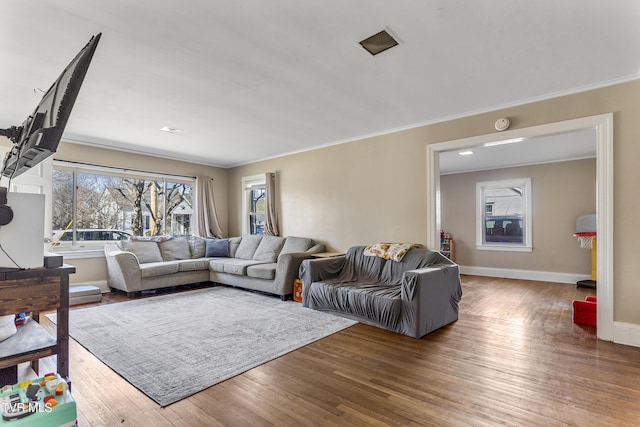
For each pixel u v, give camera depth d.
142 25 2.02
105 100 3.25
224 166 6.88
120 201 5.45
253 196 6.57
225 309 4.03
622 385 2.15
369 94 3.18
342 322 3.51
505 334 3.17
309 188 5.38
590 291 5.20
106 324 3.46
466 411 1.87
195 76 2.74
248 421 1.79
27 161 1.63
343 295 3.63
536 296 4.87
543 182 6.29
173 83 2.87
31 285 1.46
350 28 2.09
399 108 3.58
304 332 3.21
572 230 6.00
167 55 2.39
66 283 1.56
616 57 2.50
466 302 4.49
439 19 2.01
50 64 2.49
